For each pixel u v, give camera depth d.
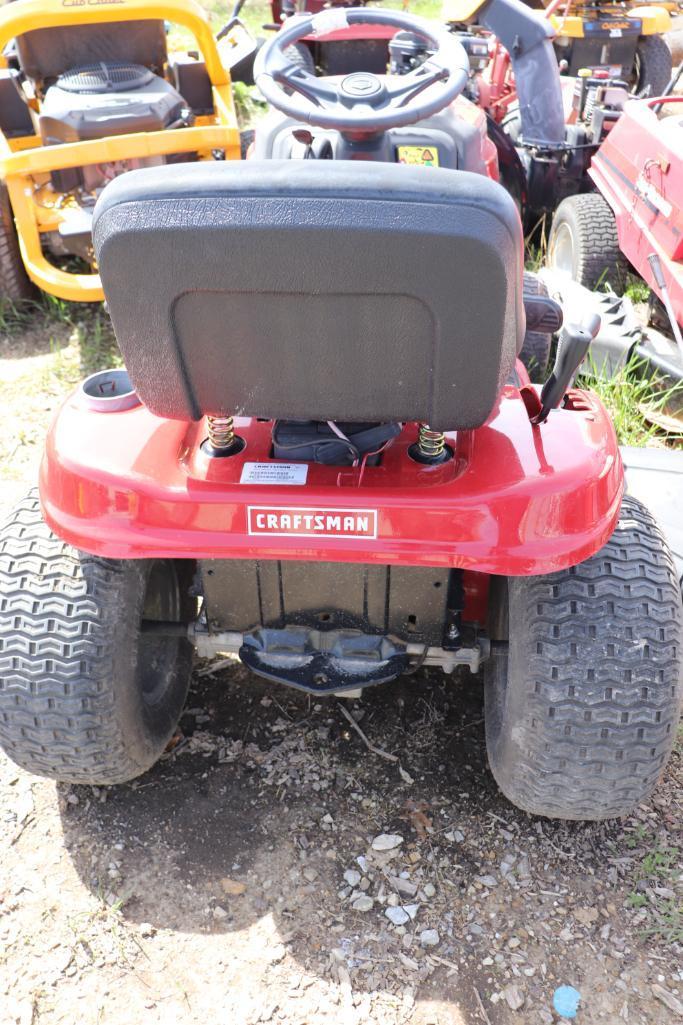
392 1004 2.11
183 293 1.59
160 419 2.16
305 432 2.05
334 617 2.36
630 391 4.14
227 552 1.98
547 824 2.52
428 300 1.55
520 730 2.10
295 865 2.42
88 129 4.97
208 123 5.86
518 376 2.53
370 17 2.29
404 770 2.68
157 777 2.65
